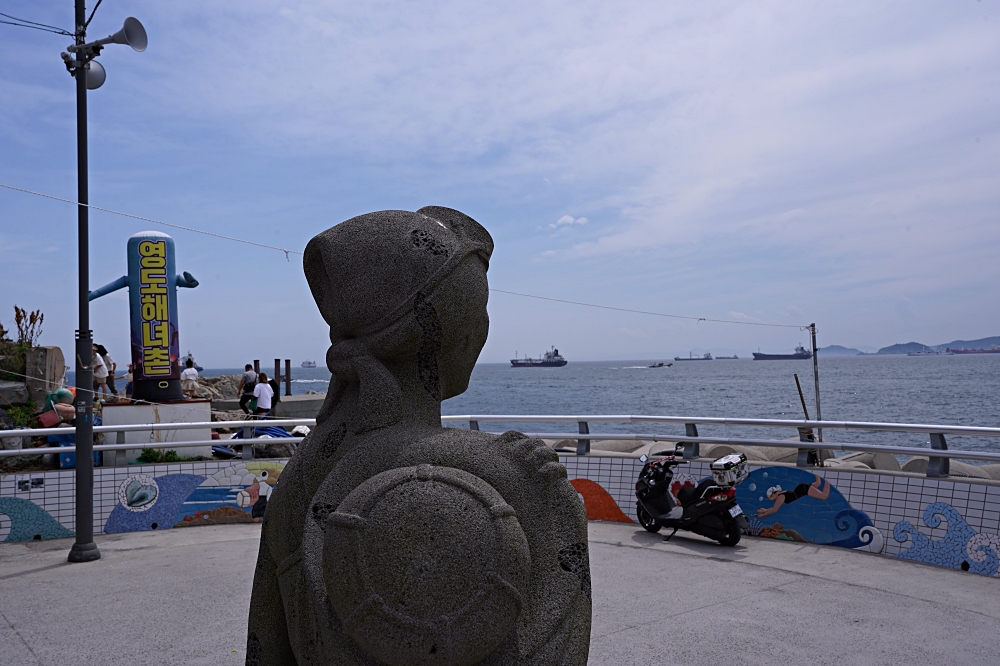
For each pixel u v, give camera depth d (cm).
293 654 279
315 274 280
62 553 704
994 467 960
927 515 637
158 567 650
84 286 698
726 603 537
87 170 706
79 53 694
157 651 456
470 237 280
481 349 281
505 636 208
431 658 201
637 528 790
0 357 1194
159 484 817
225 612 527
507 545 207
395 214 270
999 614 505
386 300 258
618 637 472
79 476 681
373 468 238
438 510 206
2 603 550
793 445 729
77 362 691
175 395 1130
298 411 1792
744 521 705
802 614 510
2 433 763
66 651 457
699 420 785
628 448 1110
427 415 263
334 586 211
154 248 1122
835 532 695
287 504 265
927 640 460
